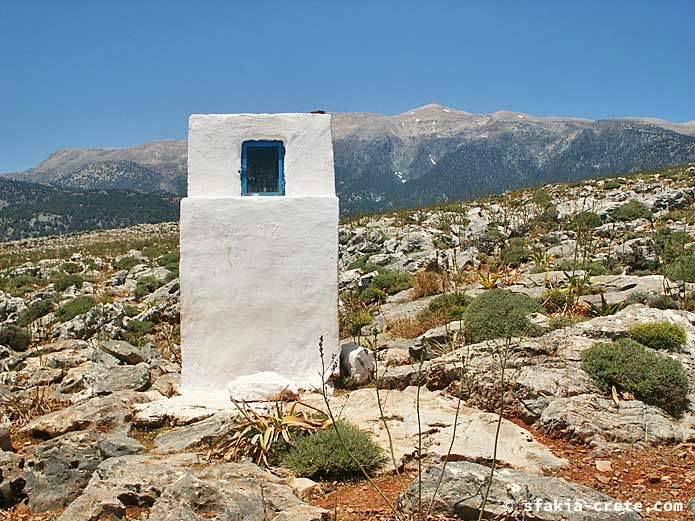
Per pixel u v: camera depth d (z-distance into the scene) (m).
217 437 7.70
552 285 16.33
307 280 9.98
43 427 8.46
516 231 31.42
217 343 9.88
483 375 9.03
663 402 8.36
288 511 5.62
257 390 9.02
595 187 45.25
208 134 10.40
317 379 9.88
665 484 6.61
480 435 7.52
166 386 10.68
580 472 6.94
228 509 5.70
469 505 5.56
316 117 10.48
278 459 7.22
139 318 22.62
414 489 5.89
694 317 10.52
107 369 11.32
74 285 34.38
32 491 7.06
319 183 10.41
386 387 10.05
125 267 43.66
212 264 9.92
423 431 7.69
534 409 8.35
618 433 7.74
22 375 12.10
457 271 20.81
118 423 8.51
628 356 8.73
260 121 10.45
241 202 9.97
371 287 22.41
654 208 34.34
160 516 5.53
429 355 11.19
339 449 6.85
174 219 194.12
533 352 9.45
